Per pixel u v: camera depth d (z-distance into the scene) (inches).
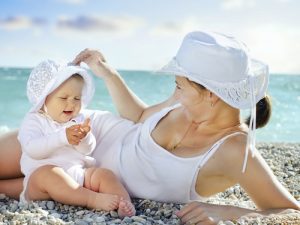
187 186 51.7
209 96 49.6
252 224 45.6
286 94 327.6
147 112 60.7
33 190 53.1
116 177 54.2
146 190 54.2
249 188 49.2
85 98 59.6
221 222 46.0
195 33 50.6
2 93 322.0
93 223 47.2
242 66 48.7
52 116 56.2
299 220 45.9
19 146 59.2
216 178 51.5
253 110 48.1
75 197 51.5
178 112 54.4
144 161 53.6
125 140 57.7
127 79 426.3
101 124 59.6
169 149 53.4
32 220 47.7
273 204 48.6
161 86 370.3
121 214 50.4
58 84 55.2
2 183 59.2
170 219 50.2
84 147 55.2
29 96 57.2
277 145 98.1
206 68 48.4
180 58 50.1
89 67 61.5
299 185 69.2
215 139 51.0
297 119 220.8
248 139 47.4
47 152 53.6
